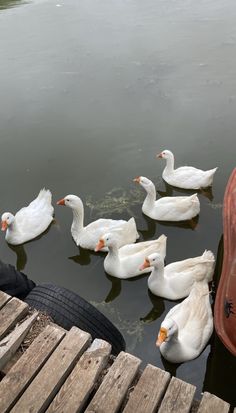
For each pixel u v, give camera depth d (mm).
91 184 3273
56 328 1393
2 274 1832
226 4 6277
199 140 3627
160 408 1197
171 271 2439
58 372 1271
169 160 3205
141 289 2533
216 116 3896
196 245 2734
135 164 3443
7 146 3740
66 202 2783
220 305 1991
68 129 3906
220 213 2955
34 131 3914
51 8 6699
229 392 1923
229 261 2104
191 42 5215
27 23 6152
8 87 4625
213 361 2061
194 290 2240
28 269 2707
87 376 1268
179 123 3857
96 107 4180
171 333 1903
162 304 2416
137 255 2570
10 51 5367
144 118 3961
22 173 3422
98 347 1347
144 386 1241
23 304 1458
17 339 1360
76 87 4539
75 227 2848
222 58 4809
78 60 5047
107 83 4562
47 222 3008
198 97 4188
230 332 1860
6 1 7094
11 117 4129
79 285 2582
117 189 3229
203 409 1202
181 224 2928
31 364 1294
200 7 6270
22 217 2953
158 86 4418
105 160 3502
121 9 6441
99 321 1712
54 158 3561
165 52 5047
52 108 4227
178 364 2053
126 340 2189
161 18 5973
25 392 1229
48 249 2865
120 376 1268
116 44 5320
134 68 4781
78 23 6020
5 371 1313
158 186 3260
